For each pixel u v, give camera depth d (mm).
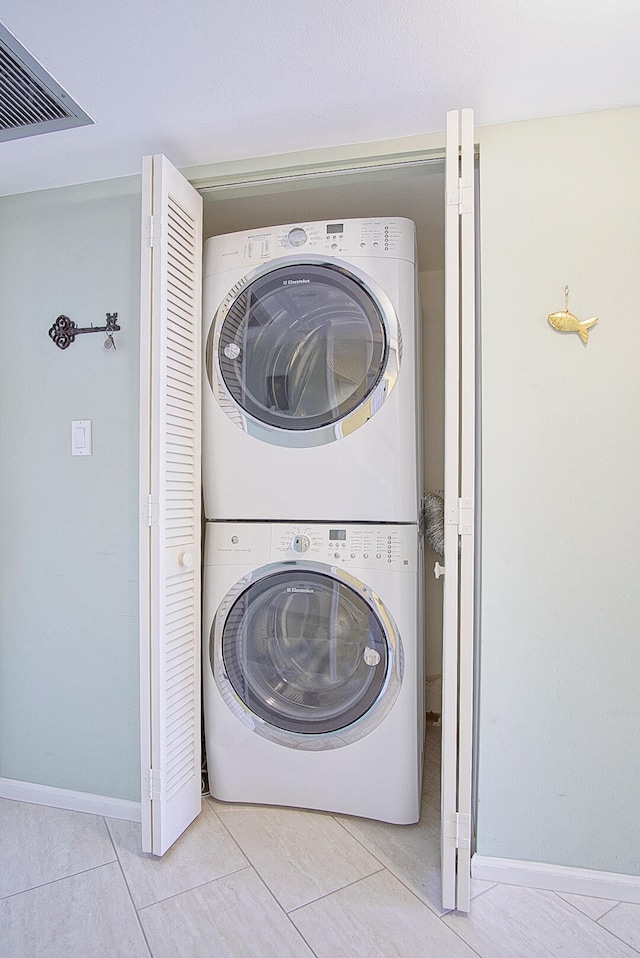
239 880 1573
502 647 1604
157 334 1620
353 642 1808
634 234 1540
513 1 1189
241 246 1882
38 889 1534
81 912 1453
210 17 1230
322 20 1242
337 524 1815
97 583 1899
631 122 1551
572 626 1566
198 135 1676
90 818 1870
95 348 1905
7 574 1987
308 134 1679
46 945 1350
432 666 2566
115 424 1884
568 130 1579
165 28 1258
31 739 1972
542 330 1582
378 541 1778
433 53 1346
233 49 1328
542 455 1583
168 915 1446
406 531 1776
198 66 1384
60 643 1936
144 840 1652
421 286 2686
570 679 1567
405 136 1694
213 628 1895
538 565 1585
